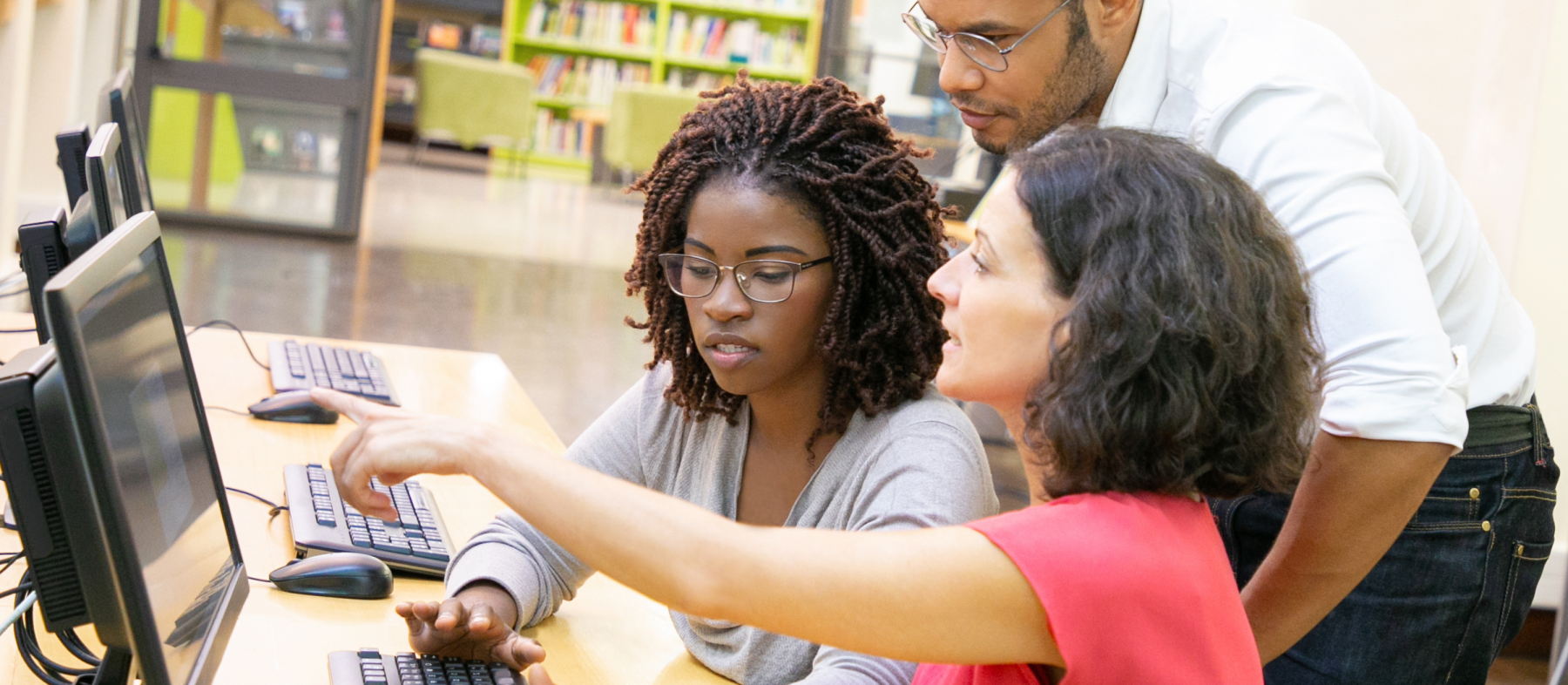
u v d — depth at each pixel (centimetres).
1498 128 312
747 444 130
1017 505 380
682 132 126
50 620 83
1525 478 145
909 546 76
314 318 496
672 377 138
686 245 122
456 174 1100
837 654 113
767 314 120
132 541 76
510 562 127
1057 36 136
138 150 181
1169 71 141
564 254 744
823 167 119
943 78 144
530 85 1173
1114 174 81
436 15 1256
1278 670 148
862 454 123
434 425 86
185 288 511
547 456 83
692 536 77
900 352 124
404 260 651
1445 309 143
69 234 120
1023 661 79
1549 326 314
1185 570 78
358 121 668
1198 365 78
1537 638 332
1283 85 128
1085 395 79
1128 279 78
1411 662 143
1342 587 125
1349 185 121
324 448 176
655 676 123
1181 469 79
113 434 79
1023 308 83
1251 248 81
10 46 485
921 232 125
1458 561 141
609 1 1249
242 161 659
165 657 79
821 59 774
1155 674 75
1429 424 115
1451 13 320
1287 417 82
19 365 80
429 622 114
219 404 190
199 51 642
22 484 80
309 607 125
